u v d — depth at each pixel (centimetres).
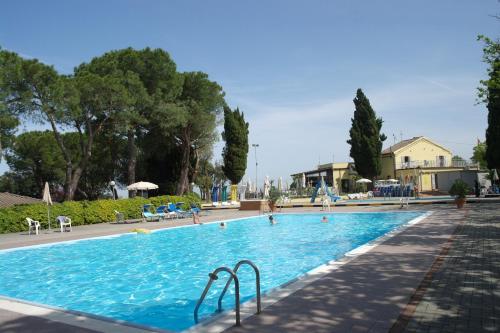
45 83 2548
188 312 722
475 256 870
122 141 3869
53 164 4503
